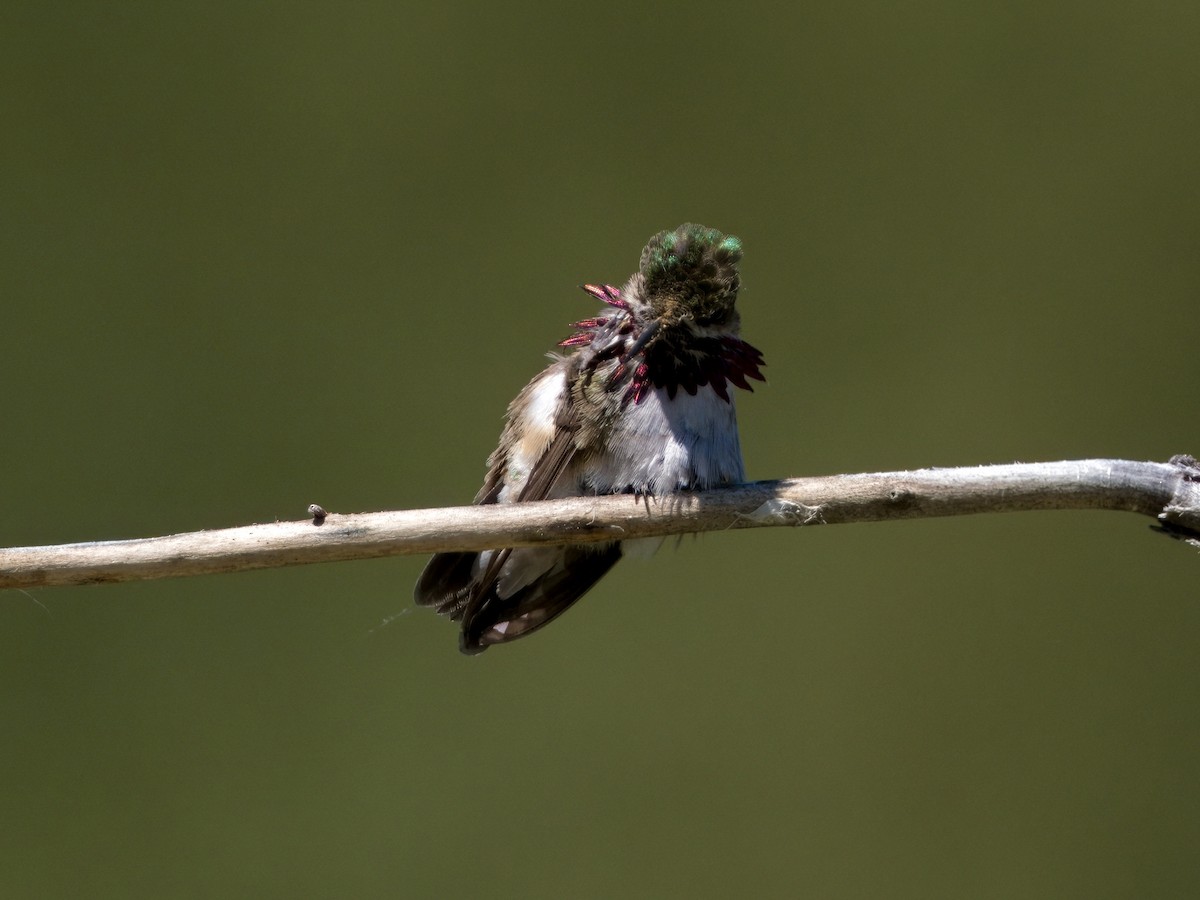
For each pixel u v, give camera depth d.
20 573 2.83
